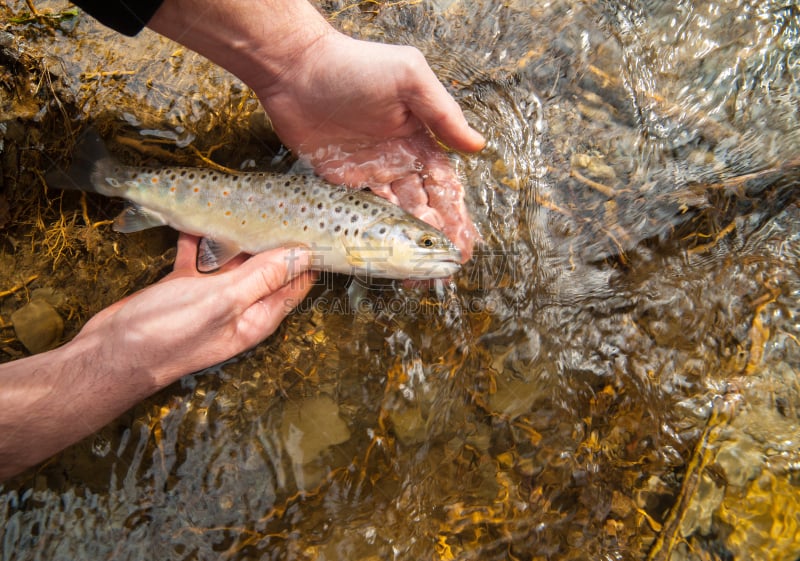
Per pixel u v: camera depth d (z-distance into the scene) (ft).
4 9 1.77
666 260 1.61
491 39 1.83
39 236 1.66
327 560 1.39
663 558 1.37
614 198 1.66
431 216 1.65
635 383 1.51
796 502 1.38
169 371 1.43
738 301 1.55
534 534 1.41
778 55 1.78
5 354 1.58
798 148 1.67
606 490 1.43
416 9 1.86
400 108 1.56
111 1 1.35
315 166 1.70
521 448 1.47
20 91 1.71
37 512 1.43
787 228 1.61
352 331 1.57
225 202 1.63
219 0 1.39
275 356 1.55
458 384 1.52
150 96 1.75
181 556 1.40
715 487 1.41
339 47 1.51
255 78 1.56
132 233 1.67
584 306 1.57
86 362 1.39
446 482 1.45
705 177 1.68
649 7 1.84
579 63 1.79
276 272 1.49
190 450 1.47
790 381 1.48
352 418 1.50
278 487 1.45
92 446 1.46
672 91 1.77
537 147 1.70
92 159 1.65
